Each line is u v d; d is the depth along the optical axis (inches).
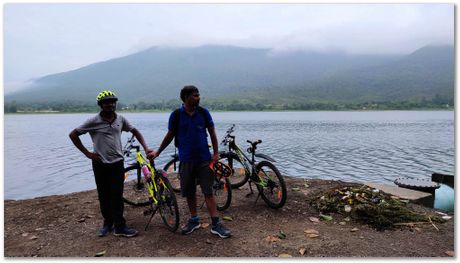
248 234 180.1
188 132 176.6
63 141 1446.9
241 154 237.6
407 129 2135.8
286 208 218.8
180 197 250.5
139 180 240.5
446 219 201.0
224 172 215.5
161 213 192.4
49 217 214.5
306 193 250.5
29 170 742.5
